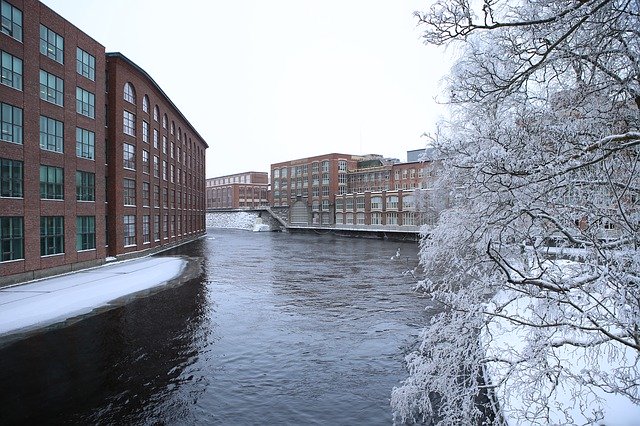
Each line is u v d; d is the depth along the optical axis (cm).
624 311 452
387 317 1905
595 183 511
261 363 1347
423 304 2169
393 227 7644
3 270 2288
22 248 2425
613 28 493
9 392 1133
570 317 492
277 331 1686
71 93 2842
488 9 522
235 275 3147
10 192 2323
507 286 560
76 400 1084
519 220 557
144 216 4350
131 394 1124
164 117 5184
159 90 4675
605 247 485
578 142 524
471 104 664
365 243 6462
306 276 3117
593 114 575
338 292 2494
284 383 1197
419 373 640
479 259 616
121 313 1936
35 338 1564
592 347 533
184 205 6519
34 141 2478
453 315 629
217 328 1723
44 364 1320
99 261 3250
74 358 1373
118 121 3669
